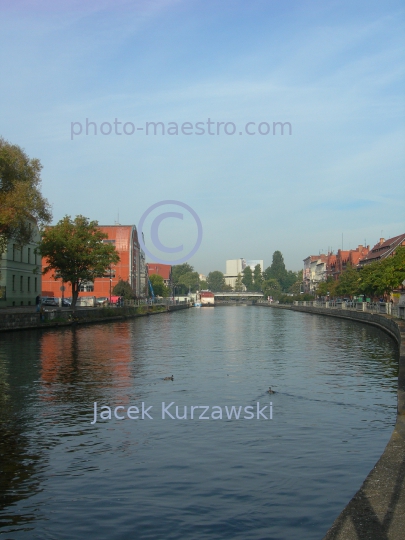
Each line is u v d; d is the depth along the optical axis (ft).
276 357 98.68
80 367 83.76
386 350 111.14
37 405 56.34
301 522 29.27
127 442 43.50
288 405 56.80
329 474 36.24
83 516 30.19
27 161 156.15
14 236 157.89
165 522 29.37
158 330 180.96
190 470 37.11
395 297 207.82
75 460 39.14
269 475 36.09
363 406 56.39
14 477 35.88
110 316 248.93
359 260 456.45
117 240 404.77
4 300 226.58
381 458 30.89
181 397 60.59
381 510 23.57
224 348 115.96
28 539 27.73
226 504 31.60
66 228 215.72
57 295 389.60
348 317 259.80
